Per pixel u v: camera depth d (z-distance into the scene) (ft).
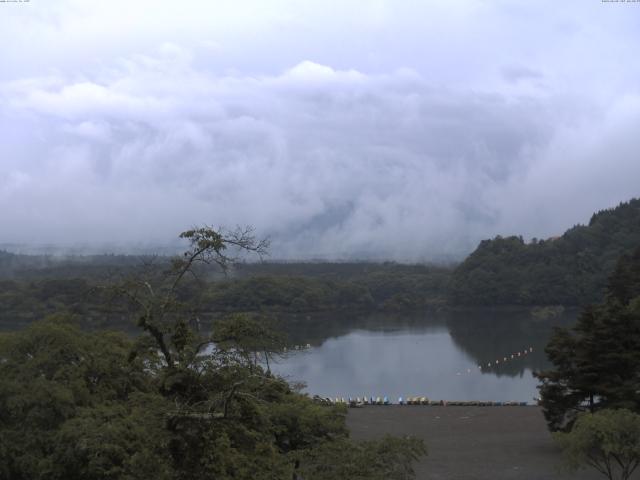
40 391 139.74
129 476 104.99
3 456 131.75
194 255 99.96
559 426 223.92
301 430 158.71
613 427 154.10
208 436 96.89
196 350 100.94
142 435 106.93
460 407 315.99
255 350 102.63
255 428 116.37
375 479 106.01
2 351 163.12
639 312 228.02
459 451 217.36
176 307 100.78
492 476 187.42
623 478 159.84
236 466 101.81
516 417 279.28
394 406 322.96
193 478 96.27
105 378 162.30
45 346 162.61
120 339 177.06
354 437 237.86
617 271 408.05
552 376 216.74
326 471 109.60
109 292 104.27
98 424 132.98
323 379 452.76
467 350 588.91
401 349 598.34
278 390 130.93
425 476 187.52
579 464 161.27
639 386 208.74
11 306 519.19
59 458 130.82
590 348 208.74
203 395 99.60
